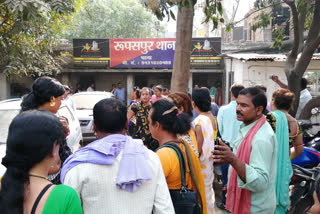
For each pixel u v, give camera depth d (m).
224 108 4.45
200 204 2.25
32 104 2.69
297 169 3.80
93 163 1.70
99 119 1.84
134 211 1.71
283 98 3.25
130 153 1.75
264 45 15.11
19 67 9.94
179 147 2.19
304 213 3.53
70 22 11.91
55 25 10.89
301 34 7.04
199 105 3.35
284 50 14.00
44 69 11.48
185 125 2.27
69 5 8.50
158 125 2.27
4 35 9.76
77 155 1.76
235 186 2.53
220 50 15.61
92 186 1.68
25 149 1.33
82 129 8.09
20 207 1.30
